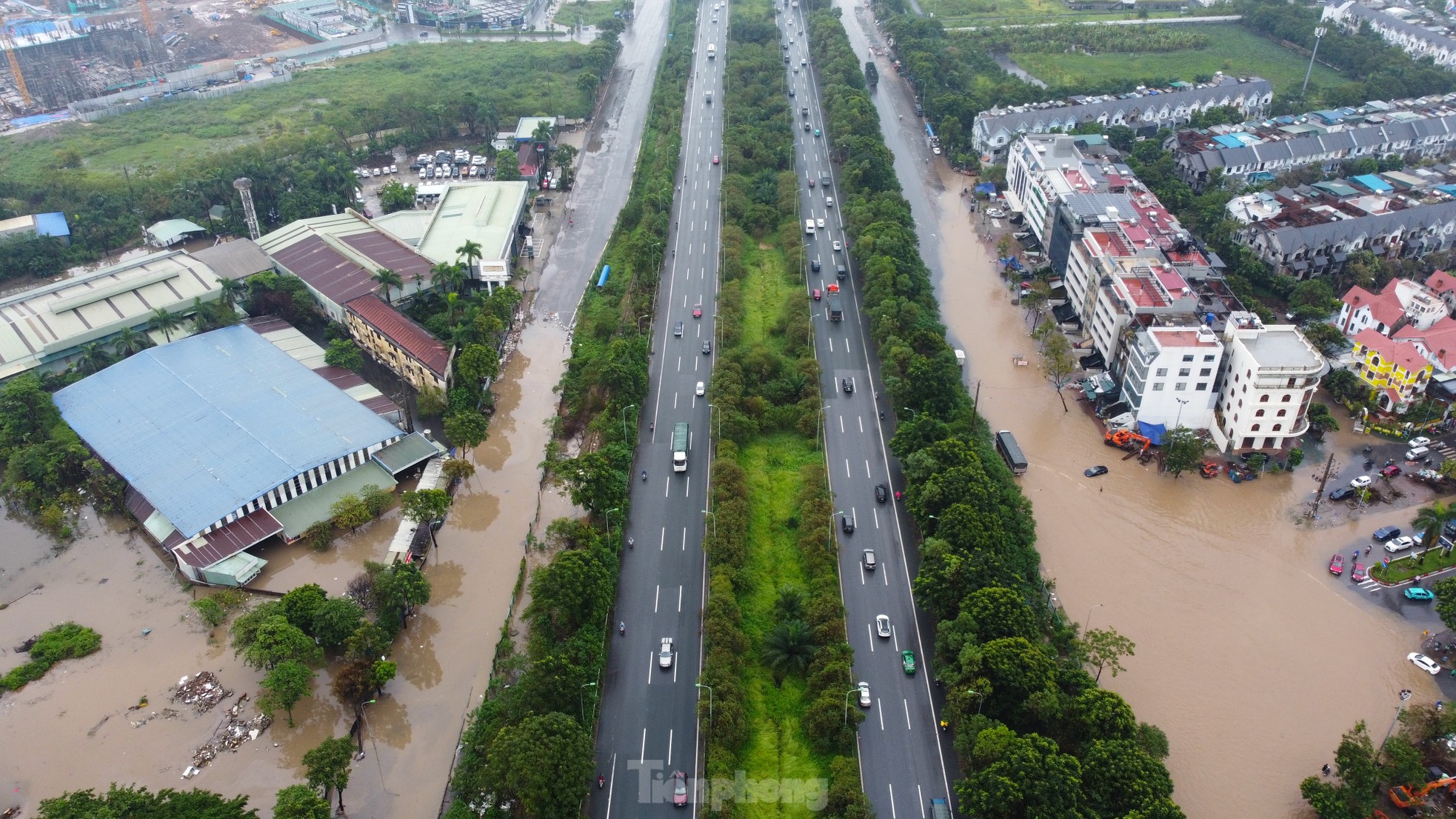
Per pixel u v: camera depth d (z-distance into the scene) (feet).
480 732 620.90
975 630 647.97
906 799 591.78
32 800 619.67
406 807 609.83
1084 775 558.15
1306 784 590.55
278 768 643.04
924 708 650.02
